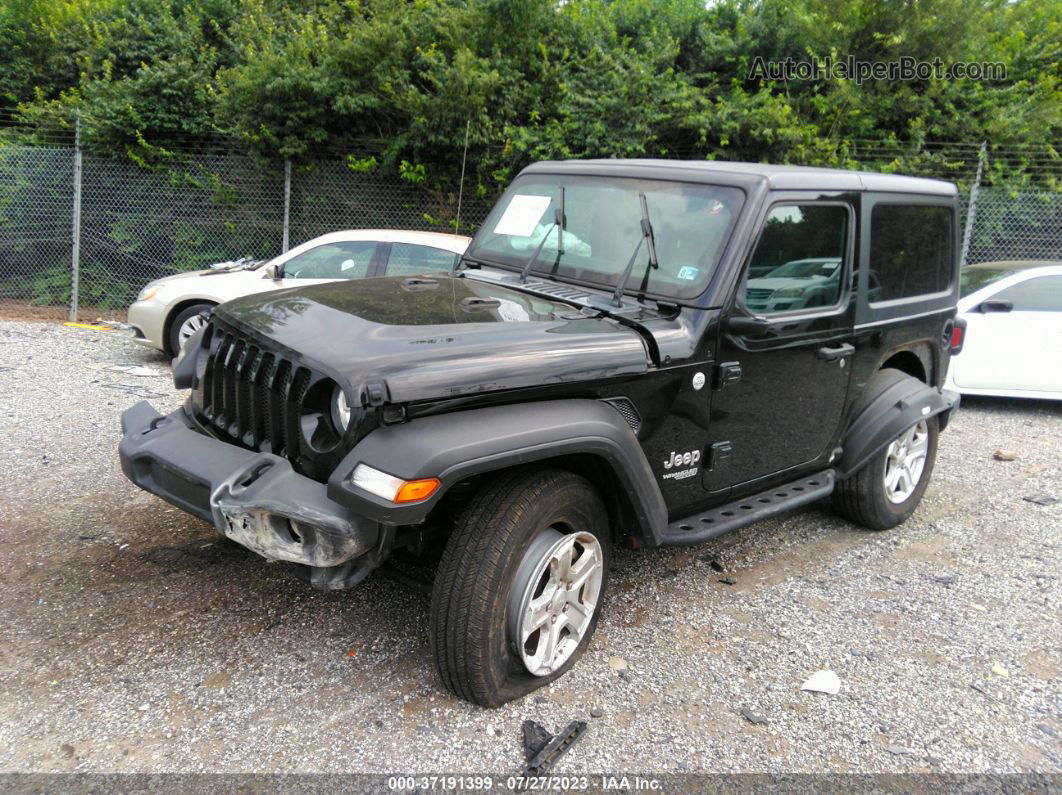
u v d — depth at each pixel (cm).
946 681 334
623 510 321
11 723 271
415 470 244
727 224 340
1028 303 774
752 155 1175
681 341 322
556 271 380
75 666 303
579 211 388
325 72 1088
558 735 283
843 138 1220
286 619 344
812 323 376
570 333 298
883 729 300
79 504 443
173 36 1223
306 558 261
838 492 469
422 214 1142
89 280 1117
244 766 259
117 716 278
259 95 1068
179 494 295
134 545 399
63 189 1109
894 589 412
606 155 1116
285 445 284
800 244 368
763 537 471
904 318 439
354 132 1138
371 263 770
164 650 316
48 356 807
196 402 344
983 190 1134
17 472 484
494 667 283
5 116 1261
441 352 267
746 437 366
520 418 271
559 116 1157
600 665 328
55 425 577
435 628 280
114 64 1224
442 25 1111
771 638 359
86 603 346
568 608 315
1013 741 298
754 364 354
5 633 320
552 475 291
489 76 1058
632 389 310
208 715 282
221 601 354
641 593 393
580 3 1294
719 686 320
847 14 1220
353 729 279
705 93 1208
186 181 1108
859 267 402
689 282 337
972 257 1154
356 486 249
